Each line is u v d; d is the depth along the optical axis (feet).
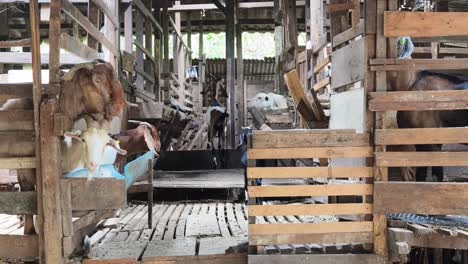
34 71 10.28
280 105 30.22
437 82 11.48
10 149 10.53
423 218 11.24
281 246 10.87
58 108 10.46
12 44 10.46
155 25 29.12
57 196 10.28
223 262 11.00
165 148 30.48
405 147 11.40
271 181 18.35
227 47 35.63
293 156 10.62
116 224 15.03
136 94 21.79
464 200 10.27
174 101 32.04
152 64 27.73
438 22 10.43
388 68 10.52
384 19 10.44
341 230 10.68
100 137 10.82
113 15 18.17
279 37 33.91
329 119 15.90
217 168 29.01
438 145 12.05
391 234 10.40
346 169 10.59
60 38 10.66
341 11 14.35
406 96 10.44
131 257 10.91
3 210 10.56
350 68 11.89
